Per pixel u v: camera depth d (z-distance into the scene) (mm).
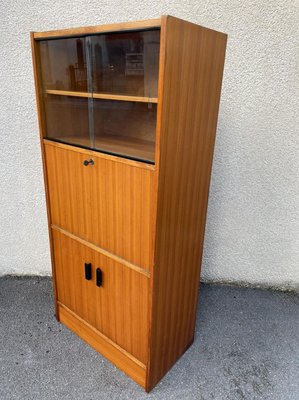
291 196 2064
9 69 1909
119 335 1625
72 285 1809
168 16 995
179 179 1309
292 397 1555
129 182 1288
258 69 1814
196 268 1667
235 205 2148
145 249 1329
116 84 1309
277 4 1684
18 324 1975
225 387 1602
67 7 1812
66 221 1677
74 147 1452
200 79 1242
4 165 2125
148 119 1283
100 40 1278
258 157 2002
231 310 2139
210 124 1407
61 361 1728
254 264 2297
